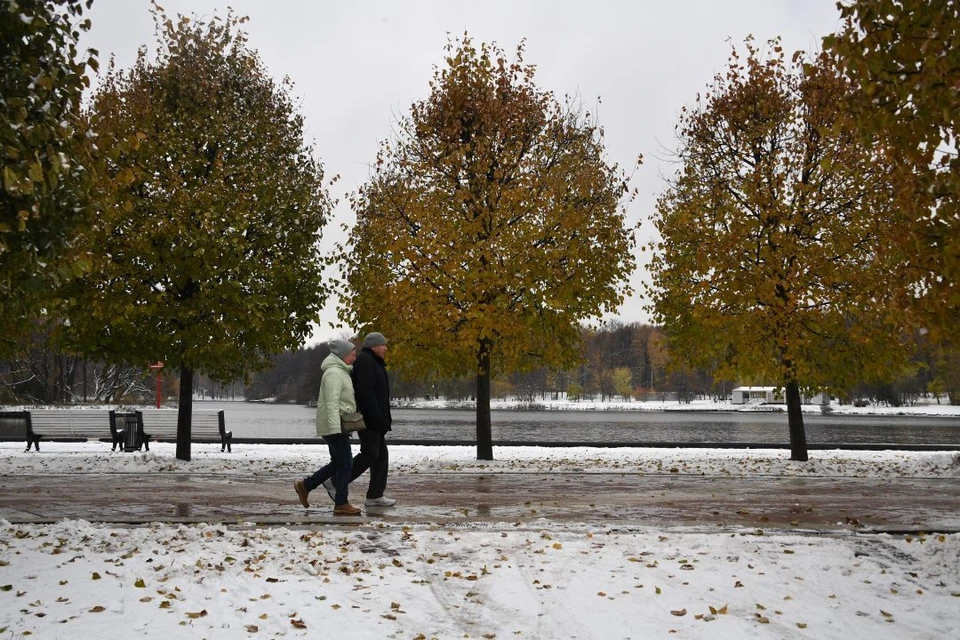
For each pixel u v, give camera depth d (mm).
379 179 18891
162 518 9156
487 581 6367
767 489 13266
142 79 17906
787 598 6102
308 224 17859
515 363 19094
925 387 94062
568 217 17453
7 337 14109
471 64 18766
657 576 6582
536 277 17406
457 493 12406
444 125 18688
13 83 5801
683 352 19656
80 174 6473
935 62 5848
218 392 181750
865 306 17188
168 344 16641
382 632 5137
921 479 15047
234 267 16359
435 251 17375
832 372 18484
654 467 16500
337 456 9938
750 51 19266
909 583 6574
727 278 18094
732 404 103750
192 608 5387
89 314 15602
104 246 15641
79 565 6309
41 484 13391
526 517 9852
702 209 18672
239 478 14406
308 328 18188
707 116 19531
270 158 17906
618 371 121250
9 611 5176
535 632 5277
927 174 6656
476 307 17062
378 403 10281
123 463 16312
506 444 22375
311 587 5973
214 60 18281
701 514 10406
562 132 18844
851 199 17578
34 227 6152
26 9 5922
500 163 18219
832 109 17594
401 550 7426
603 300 17922
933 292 6949
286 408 115875
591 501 11594
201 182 16922
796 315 17750
